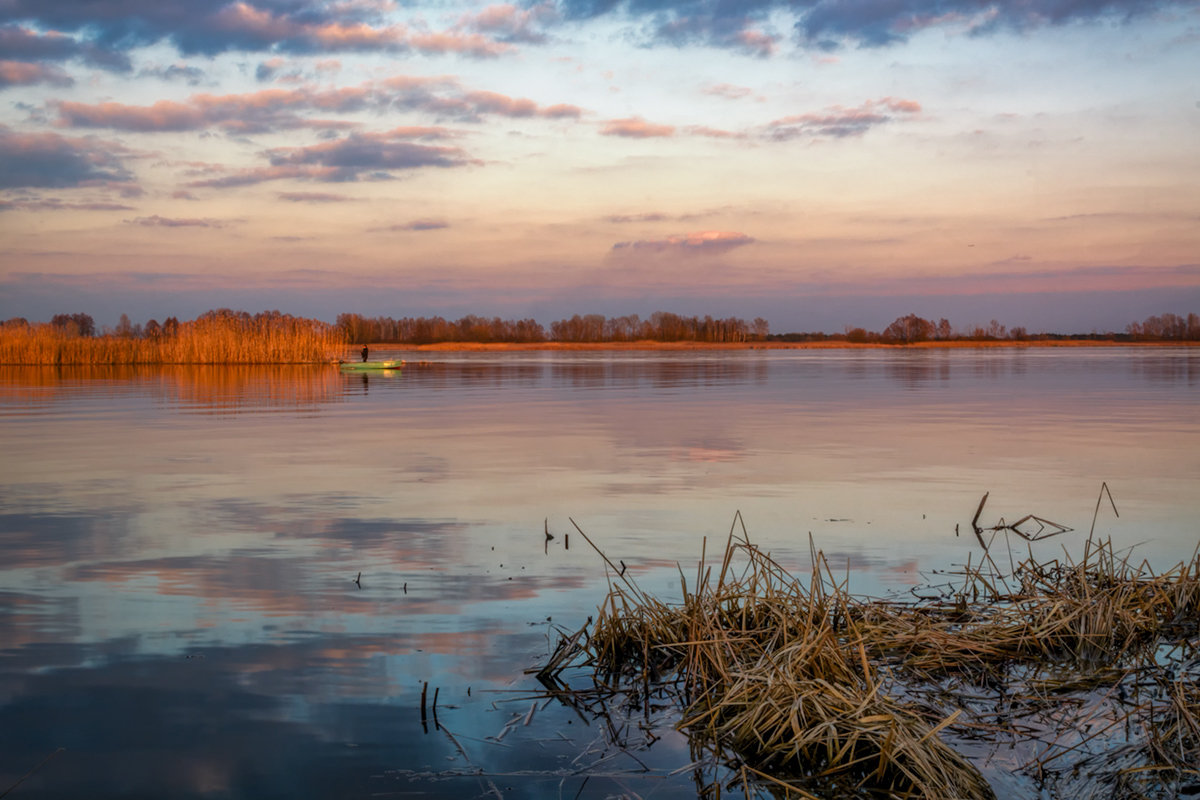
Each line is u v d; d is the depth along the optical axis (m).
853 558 8.45
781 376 48.47
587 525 9.94
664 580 7.71
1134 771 4.14
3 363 57.06
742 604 6.62
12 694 5.26
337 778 4.29
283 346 61.44
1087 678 5.39
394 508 10.99
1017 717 4.87
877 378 45.75
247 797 4.10
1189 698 4.92
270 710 5.06
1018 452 16.09
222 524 10.08
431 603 7.07
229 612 6.83
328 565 8.25
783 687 4.81
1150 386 37.22
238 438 18.72
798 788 4.16
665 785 4.24
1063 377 45.78
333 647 6.07
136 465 14.70
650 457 15.62
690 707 5.12
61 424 21.58
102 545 9.04
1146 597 6.87
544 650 6.04
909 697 5.15
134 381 41.50
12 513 10.66
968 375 48.94
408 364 71.88
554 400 30.02
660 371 56.84
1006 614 6.49
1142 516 10.35
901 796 4.09
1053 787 4.09
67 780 4.27
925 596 7.14
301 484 12.80
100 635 6.30
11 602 7.08
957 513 10.55
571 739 4.73
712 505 11.12
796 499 11.50
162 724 4.88
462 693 5.32
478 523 10.11
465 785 4.22
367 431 20.05
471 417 23.64
